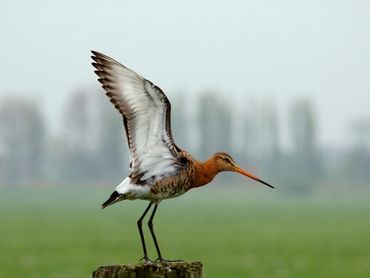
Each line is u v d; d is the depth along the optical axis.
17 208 88.19
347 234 51.84
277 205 99.81
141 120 10.61
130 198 11.12
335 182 160.62
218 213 81.19
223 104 157.62
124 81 10.39
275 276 28.36
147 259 10.70
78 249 39.94
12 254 37.44
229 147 157.62
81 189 147.62
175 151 11.12
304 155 157.50
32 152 172.38
